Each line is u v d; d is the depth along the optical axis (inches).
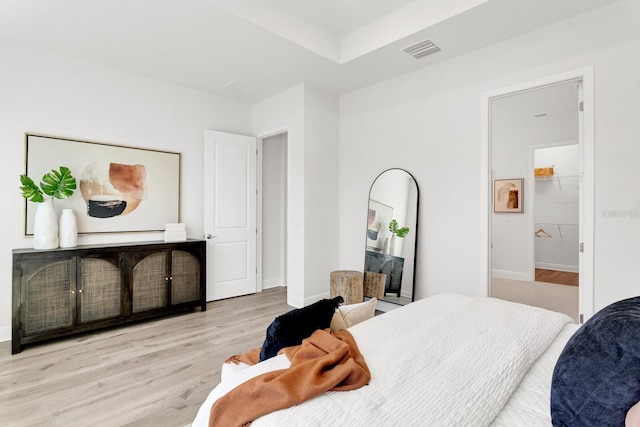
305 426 33.7
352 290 137.9
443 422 34.1
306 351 47.6
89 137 129.6
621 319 33.0
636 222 88.7
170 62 129.7
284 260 202.1
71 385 83.6
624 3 90.2
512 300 163.3
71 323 111.3
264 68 135.3
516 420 36.4
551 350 54.1
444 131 128.6
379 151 151.7
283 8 111.0
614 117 91.8
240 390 40.7
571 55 98.8
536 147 205.3
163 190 149.1
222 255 165.8
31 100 117.2
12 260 105.0
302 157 154.1
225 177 167.2
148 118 145.1
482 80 118.0
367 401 37.5
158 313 131.7
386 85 148.6
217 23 102.6
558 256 243.1
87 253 114.8
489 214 117.3
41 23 102.5
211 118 166.4
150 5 93.4
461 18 99.3
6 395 79.0
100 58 126.3
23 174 115.5
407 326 61.6
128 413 72.5
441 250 129.4
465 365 45.4
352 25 122.2
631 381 29.2
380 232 148.3
